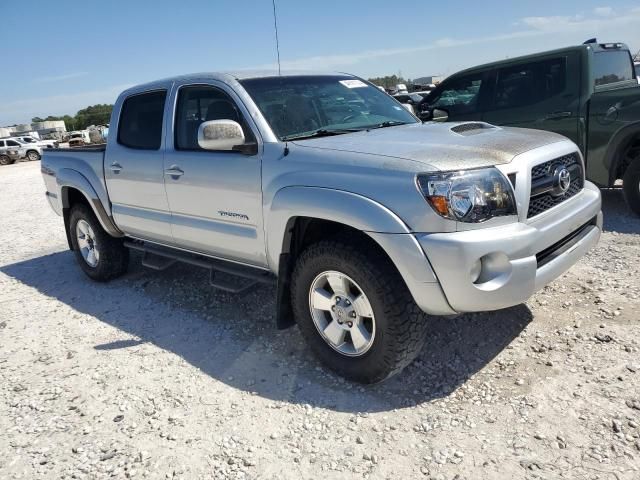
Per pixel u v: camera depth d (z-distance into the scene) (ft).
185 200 13.37
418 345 9.86
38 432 9.95
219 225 12.66
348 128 12.69
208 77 12.98
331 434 9.20
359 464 8.41
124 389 11.18
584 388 9.62
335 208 9.67
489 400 9.67
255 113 11.73
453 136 10.75
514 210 9.36
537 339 11.49
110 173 15.87
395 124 13.47
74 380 11.74
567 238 10.87
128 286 17.58
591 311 12.37
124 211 15.78
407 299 9.49
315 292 10.72
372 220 9.21
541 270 9.72
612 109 19.66
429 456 8.44
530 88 22.11
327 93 13.46
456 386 10.22
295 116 12.15
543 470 7.86
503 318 12.54
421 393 10.13
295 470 8.41
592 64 20.72
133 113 15.30
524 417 9.08
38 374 12.17
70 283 18.72
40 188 51.06
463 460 8.27
